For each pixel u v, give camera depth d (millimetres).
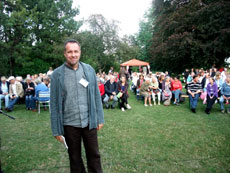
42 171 2750
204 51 16047
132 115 5988
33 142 3807
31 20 20094
